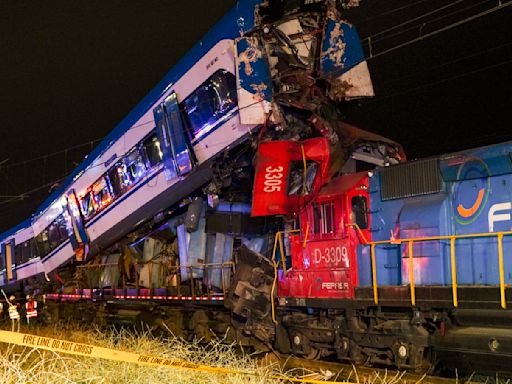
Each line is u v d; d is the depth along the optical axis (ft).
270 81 40.78
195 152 46.78
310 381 30.07
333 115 41.88
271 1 41.16
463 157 33.19
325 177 40.47
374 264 36.19
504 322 29.81
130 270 59.77
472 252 32.40
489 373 30.83
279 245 43.96
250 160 43.75
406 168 35.86
